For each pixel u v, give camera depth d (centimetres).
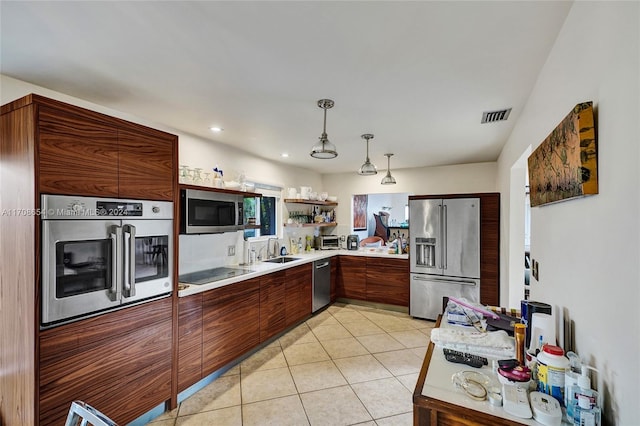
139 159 198
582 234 113
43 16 130
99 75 186
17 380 155
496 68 176
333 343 344
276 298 350
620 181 85
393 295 462
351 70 180
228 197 317
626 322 83
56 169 157
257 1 121
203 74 185
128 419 190
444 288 418
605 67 95
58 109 158
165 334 216
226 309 276
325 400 235
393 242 528
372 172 333
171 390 220
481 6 124
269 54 163
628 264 82
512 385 110
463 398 110
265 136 323
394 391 248
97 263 175
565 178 120
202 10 127
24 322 152
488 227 400
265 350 325
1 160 162
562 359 104
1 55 162
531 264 197
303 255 470
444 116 258
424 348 330
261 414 218
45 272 151
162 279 212
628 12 81
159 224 211
